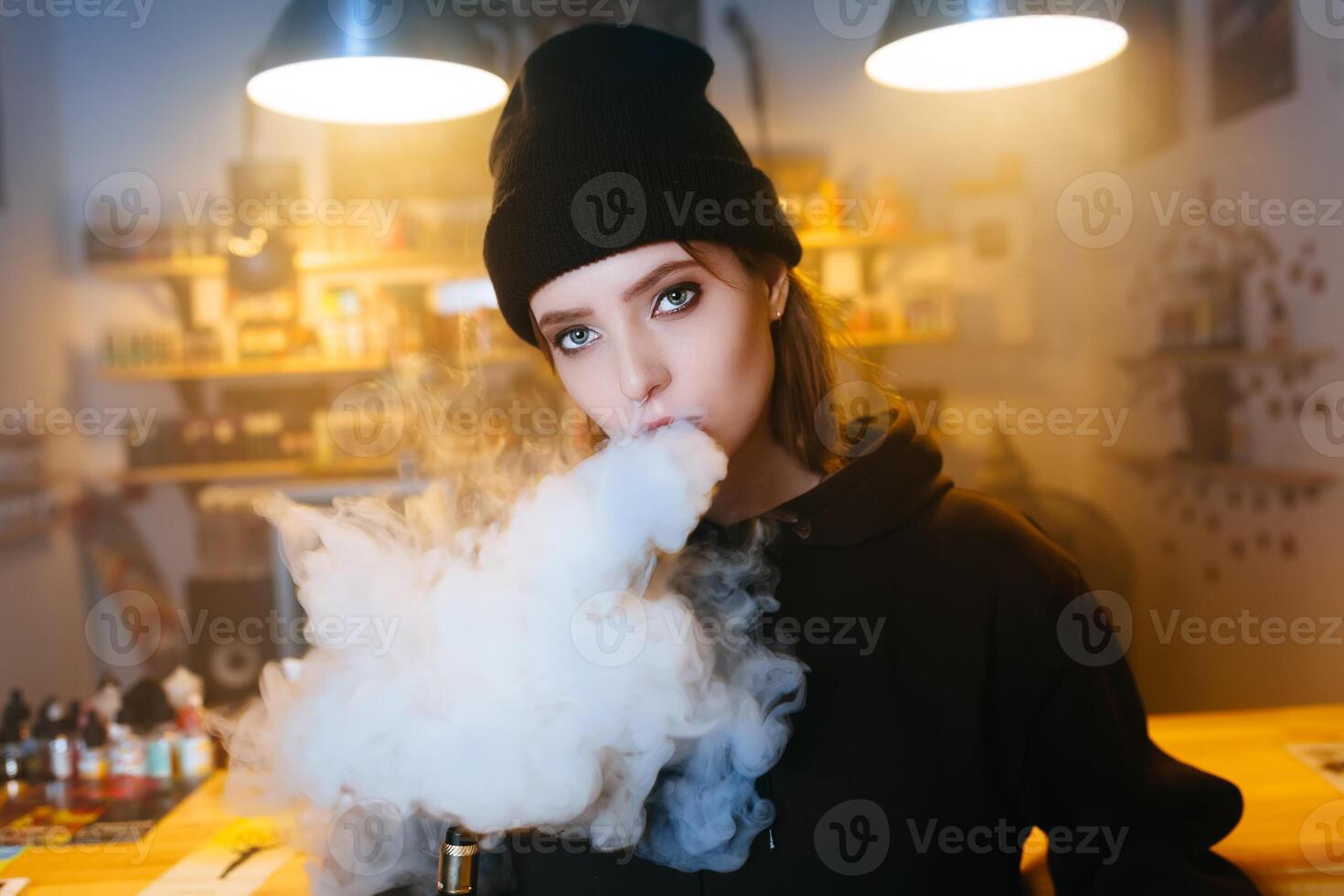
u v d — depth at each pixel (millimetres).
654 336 866
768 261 949
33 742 1720
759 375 904
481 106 1667
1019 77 1696
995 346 4699
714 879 906
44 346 4199
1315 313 3016
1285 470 3215
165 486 4480
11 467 3816
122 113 4500
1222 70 3467
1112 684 966
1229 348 3488
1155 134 3957
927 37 1667
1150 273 4055
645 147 869
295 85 1643
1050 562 976
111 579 4410
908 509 985
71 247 4496
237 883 1254
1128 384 4293
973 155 4652
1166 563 4027
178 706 1756
